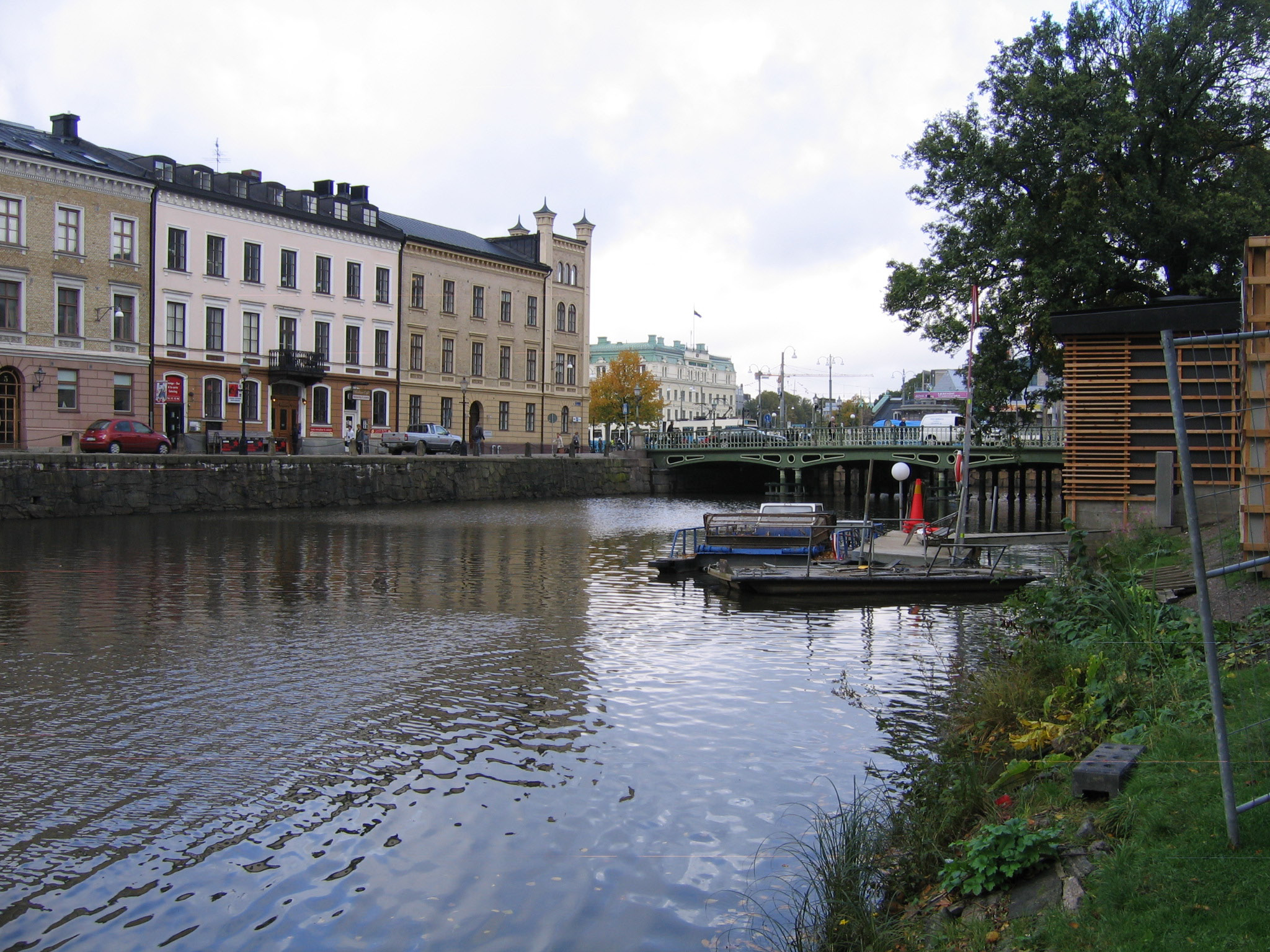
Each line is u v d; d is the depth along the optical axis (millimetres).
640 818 9086
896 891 6875
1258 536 11367
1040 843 6328
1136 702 8781
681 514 49219
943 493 56969
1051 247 27531
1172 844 5734
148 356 50375
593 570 26062
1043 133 28156
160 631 17234
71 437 44438
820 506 27641
